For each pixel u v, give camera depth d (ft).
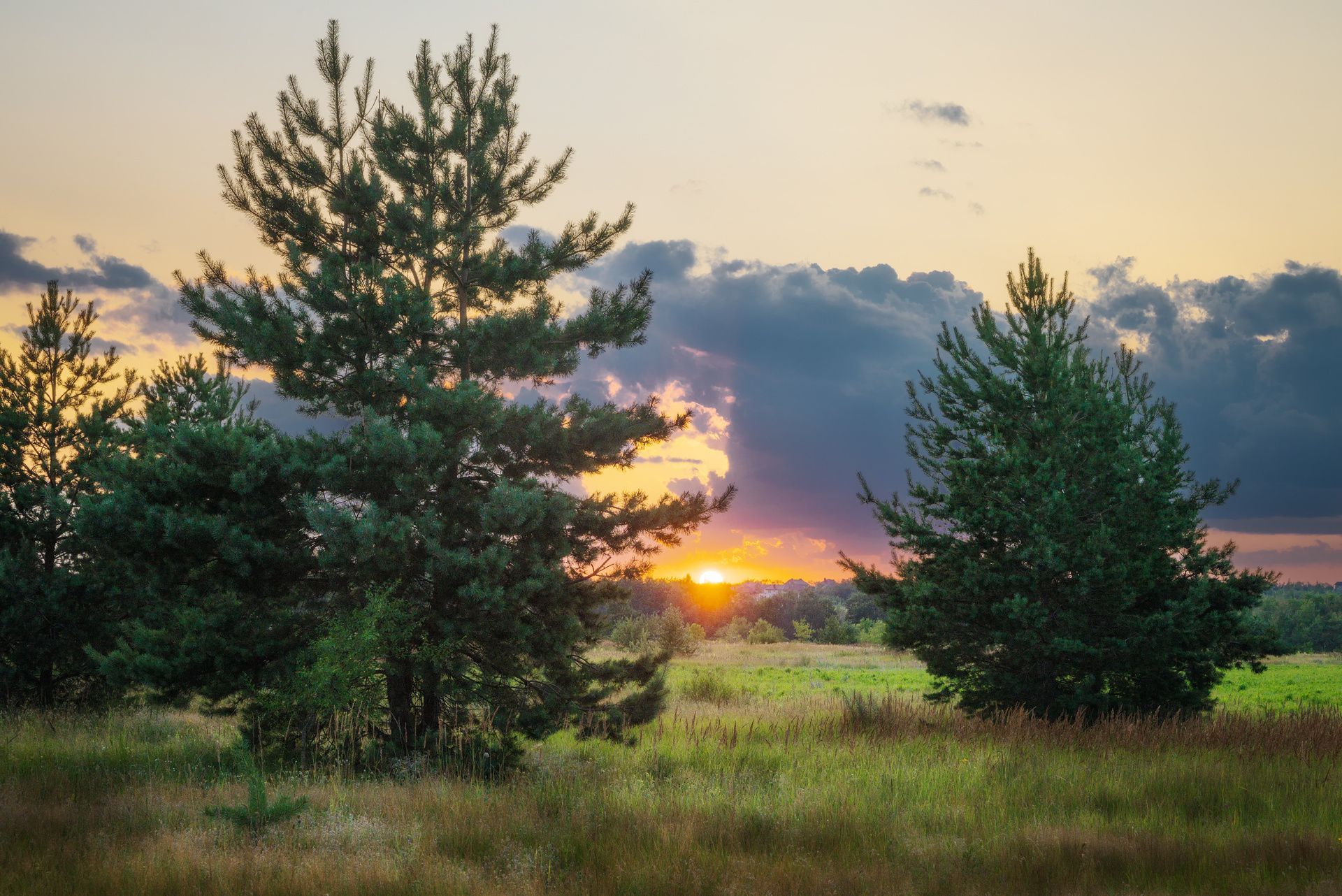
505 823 35.12
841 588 566.36
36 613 63.16
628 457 53.16
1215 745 54.39
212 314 49.21
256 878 27.66
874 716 66.03
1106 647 60.29
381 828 33.17
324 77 52.34
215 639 44.01
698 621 424.87
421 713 50.24
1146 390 67.51
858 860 32.14
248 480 43.78
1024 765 48.24
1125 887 29.43
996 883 29.78
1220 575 63.52
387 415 48.98
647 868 29.91
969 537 64.03
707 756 52.37
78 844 30.76
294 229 51.85
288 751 45.75
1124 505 60.64
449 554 43.96
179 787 40.01
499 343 50.55
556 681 50.47
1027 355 64.90
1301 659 226.58
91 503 43.34
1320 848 32.53
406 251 51.83
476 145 53.88
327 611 47.52
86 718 61.57
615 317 54.49
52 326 69.10
